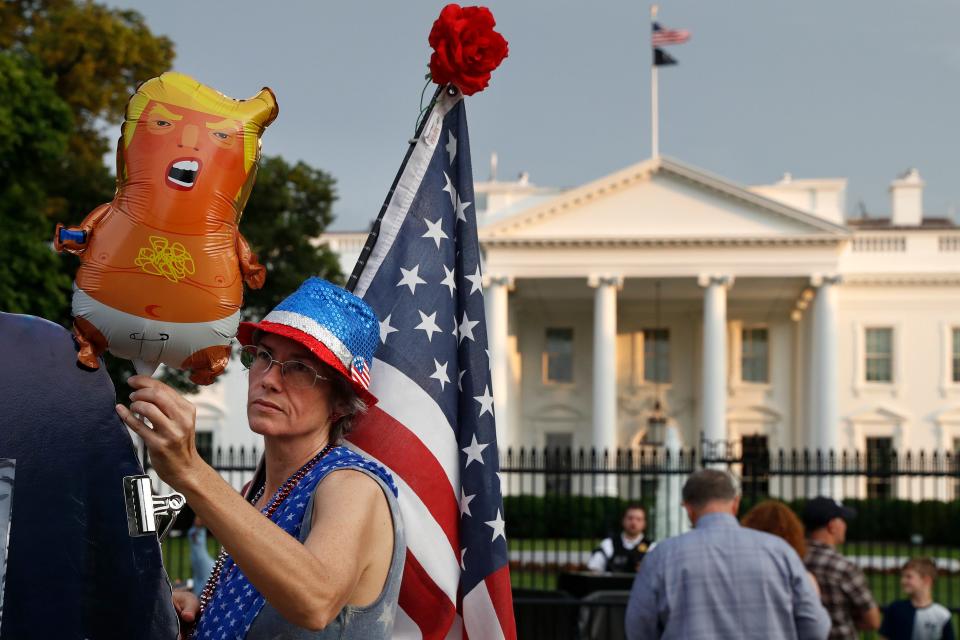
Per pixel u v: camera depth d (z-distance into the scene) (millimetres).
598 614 9898
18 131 21812
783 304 52125
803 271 46688
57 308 23094
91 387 1935
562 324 53906
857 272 50844
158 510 1944
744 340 53031
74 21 25984
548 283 49219
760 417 52281
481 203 53469
